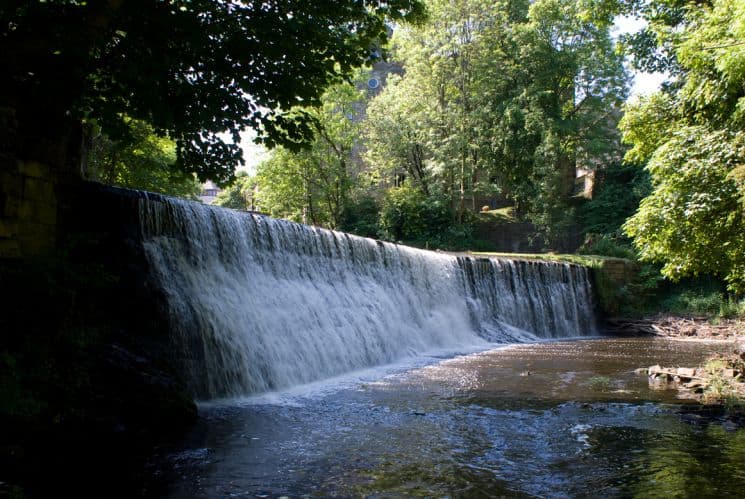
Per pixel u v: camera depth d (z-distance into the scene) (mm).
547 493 5602
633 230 13375
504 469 6355
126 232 10812
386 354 16703
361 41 11266
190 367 10469
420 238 36938
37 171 8672
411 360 16453
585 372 13633
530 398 10375
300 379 12828
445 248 35719
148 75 9156
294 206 37375
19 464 6113
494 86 37406
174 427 8180
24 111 8531
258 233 14586
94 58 9109
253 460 6672
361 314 16562
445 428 8172
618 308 29031
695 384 11336
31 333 7188
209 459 6703
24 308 7301
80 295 8422
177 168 11750
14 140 8227
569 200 39719
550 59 36594
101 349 8336
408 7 11273
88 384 7516
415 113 37281
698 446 7141
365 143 38312
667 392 10875
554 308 26281
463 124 36625
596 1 18000
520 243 38000
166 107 9781
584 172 47438
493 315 23688
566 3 37219
